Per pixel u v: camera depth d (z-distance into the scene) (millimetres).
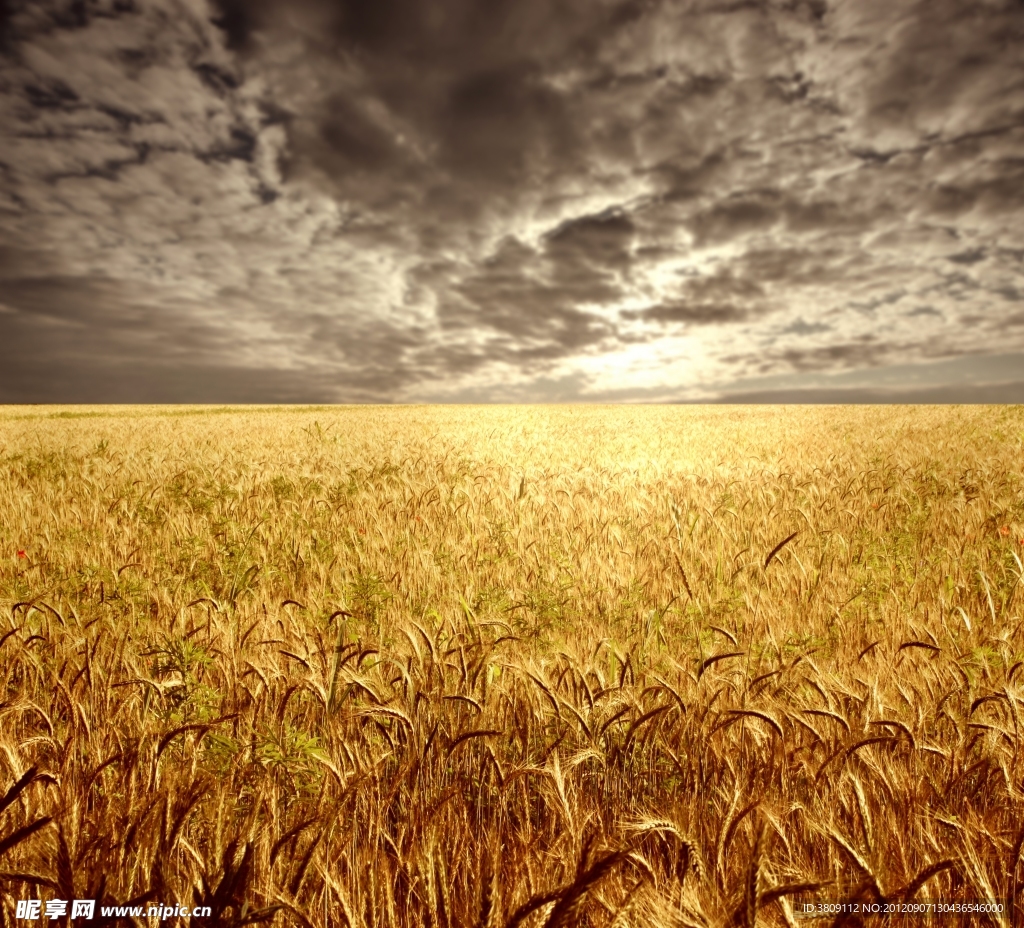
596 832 1706
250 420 33344
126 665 3068
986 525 6082
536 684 2580
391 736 2406
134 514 6895
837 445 16938
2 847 1341
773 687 2850
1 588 4258
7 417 37781
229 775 2092
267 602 4281
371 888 1666
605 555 5754
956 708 2600
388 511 7672
